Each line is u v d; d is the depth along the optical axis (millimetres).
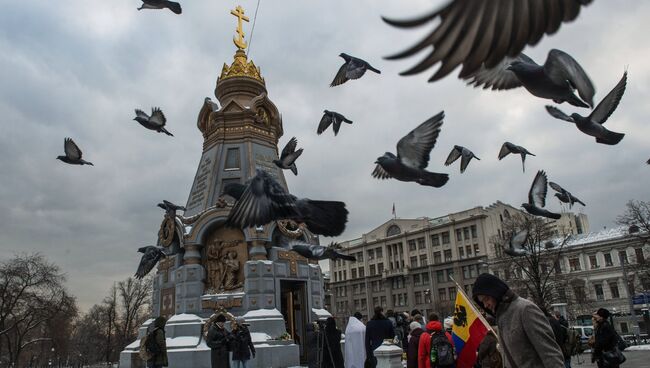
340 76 10031
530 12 1591
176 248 27250
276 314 23688
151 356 14172
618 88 5438
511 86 3936
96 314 88125
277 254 25516
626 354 30281
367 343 13812
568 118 5641
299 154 11266
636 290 66312
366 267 111062
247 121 28984
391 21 1492
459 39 1528
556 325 13188
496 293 5344
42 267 62219
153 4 11203
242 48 31797
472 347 8812
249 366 21500
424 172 5543
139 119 12508
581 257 76250
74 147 12430
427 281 99312
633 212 50312
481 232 91625
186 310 24438
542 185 8914
